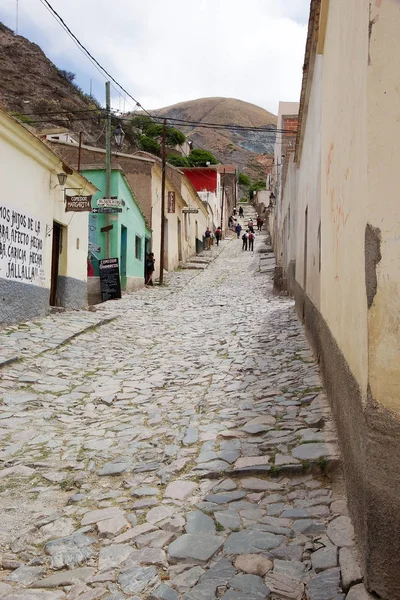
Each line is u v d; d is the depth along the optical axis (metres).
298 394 6.07
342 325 3.99
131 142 49.69
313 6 6.05
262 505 3.79
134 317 14.14
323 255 5.86
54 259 13.86
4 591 3.03
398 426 2.54
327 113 5.35
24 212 11.20
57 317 12.46
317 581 2.86
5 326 10.52
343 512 3.53
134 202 20.80
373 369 2.62
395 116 2.61
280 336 9.70
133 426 5.88
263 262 28.66
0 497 4.28
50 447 5.34
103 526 3.68
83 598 2.92
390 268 2.57
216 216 47.94
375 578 2.61
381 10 2.63
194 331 11.93
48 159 12.06
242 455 4.62
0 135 9.98
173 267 28.19
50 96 54.94
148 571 3.12
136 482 4.40
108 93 18.53
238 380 7.20
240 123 129.75
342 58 3.99
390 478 2.55
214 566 3.10
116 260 17.72
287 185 16.25
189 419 5.84
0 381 7.37
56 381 7.79
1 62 56.75
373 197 2.64
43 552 3.44
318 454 4.29
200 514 3.72
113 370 8.61
